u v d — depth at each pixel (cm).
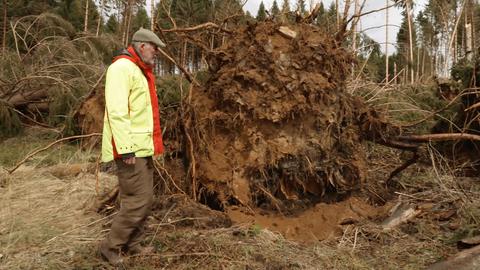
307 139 414
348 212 412
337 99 428
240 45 435
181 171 453
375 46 652
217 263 313
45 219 404
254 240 351
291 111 405
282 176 413
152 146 312
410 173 546
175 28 459
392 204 434
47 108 930
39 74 909
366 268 318
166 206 407
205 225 376
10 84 895
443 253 336
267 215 404
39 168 588
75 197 468
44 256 329
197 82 480
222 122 422
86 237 365
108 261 317
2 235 368
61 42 959
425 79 1013
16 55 945
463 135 459
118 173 306
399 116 674
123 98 290
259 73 414
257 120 410
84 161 627
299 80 411
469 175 539
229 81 419
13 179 516
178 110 454
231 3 521
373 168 553
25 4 1636
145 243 345
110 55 1017
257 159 408
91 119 740
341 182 425
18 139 803
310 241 369
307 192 423
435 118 653
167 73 773
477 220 372
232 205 408
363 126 460
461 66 626
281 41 426
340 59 439
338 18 527
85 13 1836
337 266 320
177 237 351
